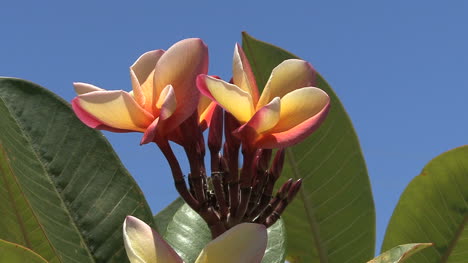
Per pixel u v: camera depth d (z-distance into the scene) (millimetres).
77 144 1120
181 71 984
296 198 1179
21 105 1123
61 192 1107
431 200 1146
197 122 998
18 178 1089
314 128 979
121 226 1104
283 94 1003
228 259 954
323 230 1180
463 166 1136
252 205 991
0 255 964
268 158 996
